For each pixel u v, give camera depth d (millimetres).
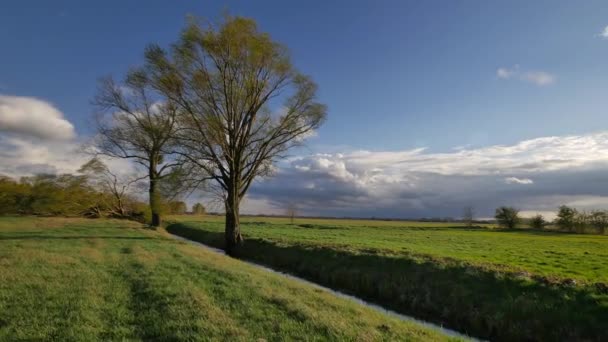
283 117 29812
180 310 8703
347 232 48844
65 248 20078
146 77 28484
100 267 14531
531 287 12633
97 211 57062
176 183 27531
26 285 10750
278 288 12031
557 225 71312
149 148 38594
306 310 9117
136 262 16078
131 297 10078
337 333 7598
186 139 26703
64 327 7387
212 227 50094
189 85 27156
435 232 56938
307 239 32781
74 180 53250
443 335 8766
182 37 26672
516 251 26406
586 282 12766
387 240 35000
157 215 44750
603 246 32688
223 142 27938
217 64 27141
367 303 15250
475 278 14281
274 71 28812
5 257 15758
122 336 7070
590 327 10047
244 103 28172
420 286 15070
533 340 10547
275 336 7281
